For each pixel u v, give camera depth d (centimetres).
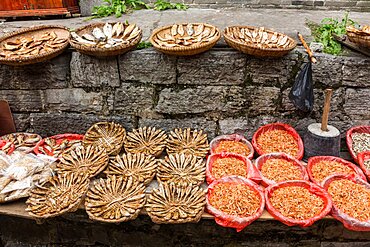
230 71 218
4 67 222
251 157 218
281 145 224
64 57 221
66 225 224
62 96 233
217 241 222
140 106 233
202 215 177
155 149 219
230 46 212
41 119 241
